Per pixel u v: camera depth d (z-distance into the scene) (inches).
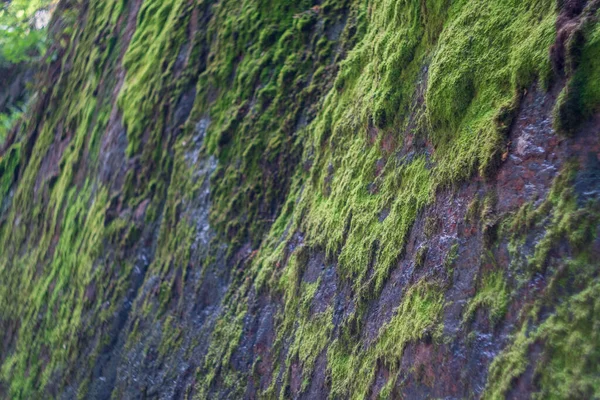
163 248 200.7
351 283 122.7
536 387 75.9
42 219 290.4
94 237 234.8
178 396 167.0
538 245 82.2
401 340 101.4
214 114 200.7
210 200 185.9
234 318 158.1
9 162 345.7
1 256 314.5
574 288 76.3
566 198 80.7
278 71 186.4
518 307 82.8
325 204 142.6
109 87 275.7
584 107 81.4
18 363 257.3
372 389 106.3
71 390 216.4
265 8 202.1
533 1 94.6
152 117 227.6
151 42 255.3
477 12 104.9
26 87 367.9
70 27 354.0
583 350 71.9
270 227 165.5
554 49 85.6
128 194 226.8
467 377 87.2
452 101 104.2
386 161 125.0
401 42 124.9
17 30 379.2
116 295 212.2
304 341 130.9
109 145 249.4
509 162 91.1
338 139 145.9
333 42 178.2
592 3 83.3
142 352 190.7
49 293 256.5
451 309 93.8
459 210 98.6
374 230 119.8
